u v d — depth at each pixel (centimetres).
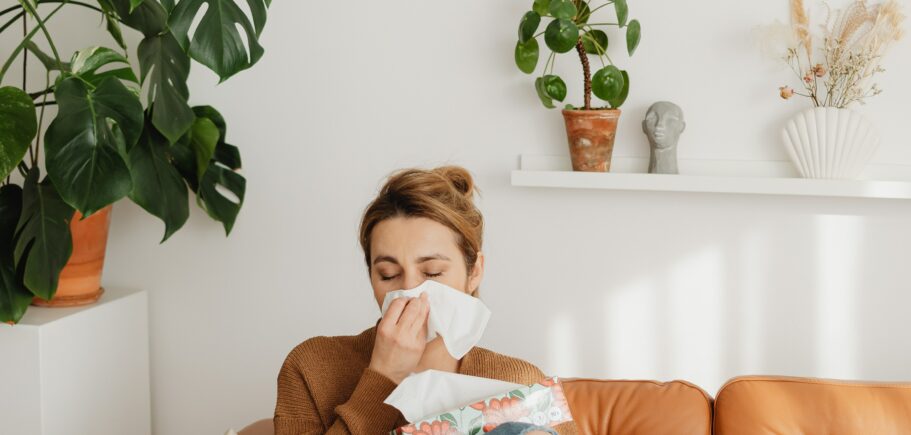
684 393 158
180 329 249
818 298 216
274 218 240
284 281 242
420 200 126
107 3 196
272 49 235
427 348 130
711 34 212
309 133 236
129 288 249
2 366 204
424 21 227
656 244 222
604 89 200
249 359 246
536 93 221
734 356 221
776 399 153
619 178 208
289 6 233
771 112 211
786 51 207
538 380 133
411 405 117
